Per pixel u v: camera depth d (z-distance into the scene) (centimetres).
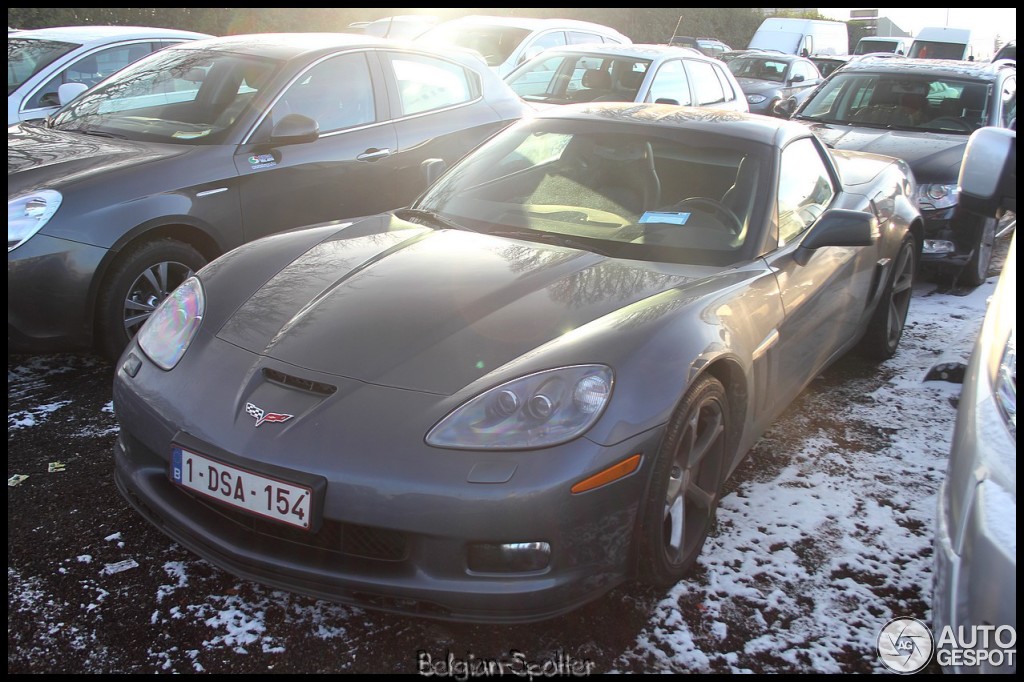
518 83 864
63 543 263
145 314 395
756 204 320
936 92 726
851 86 761
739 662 229
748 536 288
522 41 1052
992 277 668
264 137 448
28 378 386
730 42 3303
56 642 222
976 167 233
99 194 375
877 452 357
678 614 246
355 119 501
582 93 830
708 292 272
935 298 600
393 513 208
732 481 326
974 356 217
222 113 450
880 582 267
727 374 267
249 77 468
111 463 315
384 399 221
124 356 266
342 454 212
